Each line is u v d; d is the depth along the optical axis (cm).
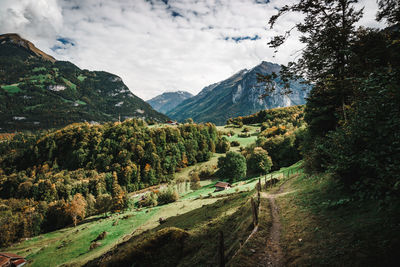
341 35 1180
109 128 16762
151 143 14312
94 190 11025
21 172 14150
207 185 9712
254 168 8300
